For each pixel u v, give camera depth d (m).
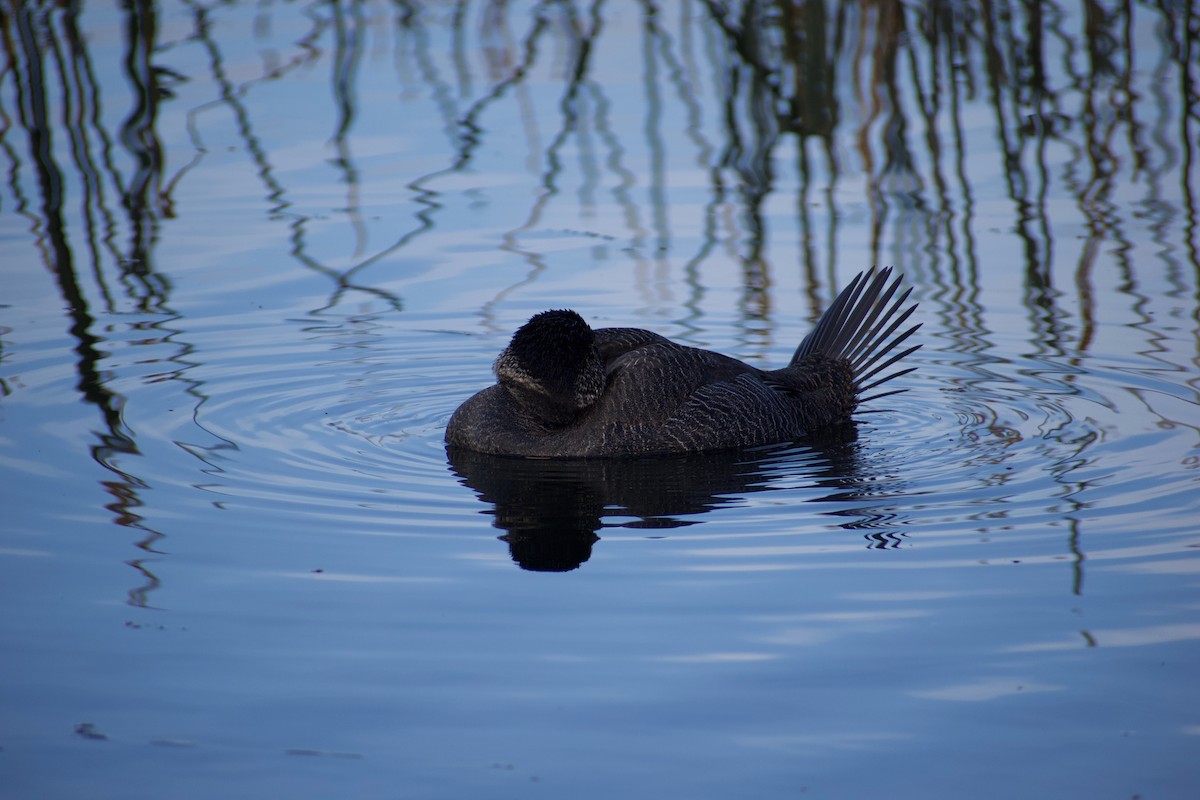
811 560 10.70
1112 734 8.14
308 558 10.77
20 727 8.30
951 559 10.66
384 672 8.91
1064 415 14.38
